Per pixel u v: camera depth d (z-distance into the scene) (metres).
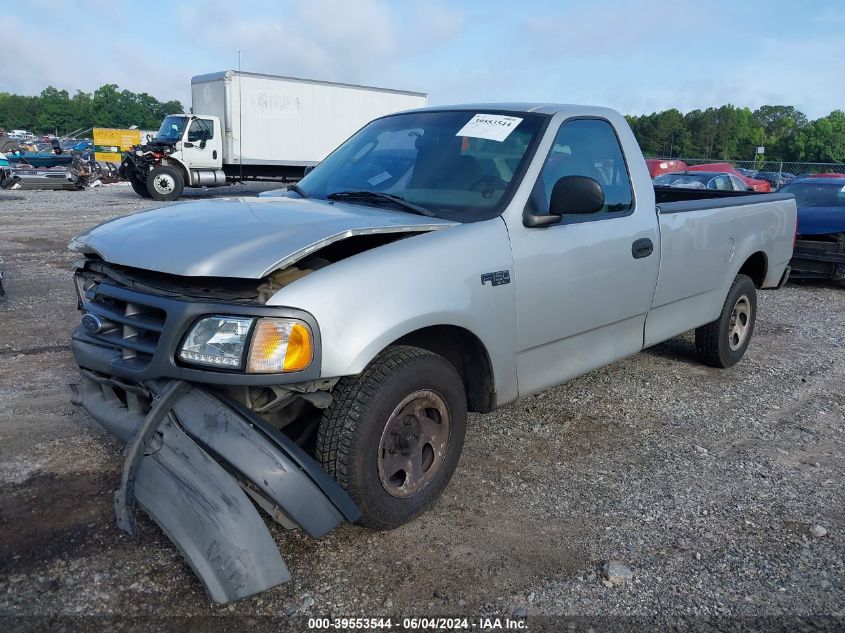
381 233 3.05
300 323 2.65
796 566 3.05
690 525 3.35
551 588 2.83
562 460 3.98
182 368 2.69
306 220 3.11
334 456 2.83
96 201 19.86
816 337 7.14
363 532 3.15
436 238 3.20
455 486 3.62
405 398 2.98
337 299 2.75
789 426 4.66
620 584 2.87
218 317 2.65
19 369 5.07
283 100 23.31
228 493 2.55
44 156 28.50
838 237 9.94
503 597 2.76
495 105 4.18
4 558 2.85
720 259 5.18
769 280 6.03
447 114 4.23
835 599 2.84
